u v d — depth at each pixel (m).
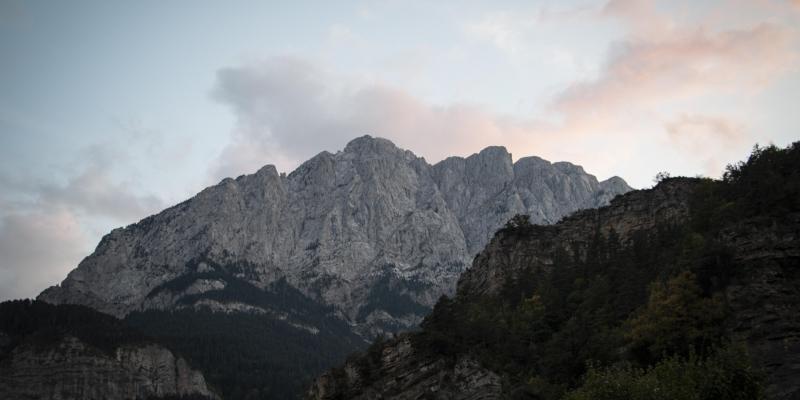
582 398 89.19
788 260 110.31
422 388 131.12
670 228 151.75
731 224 121.19
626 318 126.75
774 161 132.75
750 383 81.38
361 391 138.88
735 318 106.81
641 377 88.50
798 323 102.31
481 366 127.06
